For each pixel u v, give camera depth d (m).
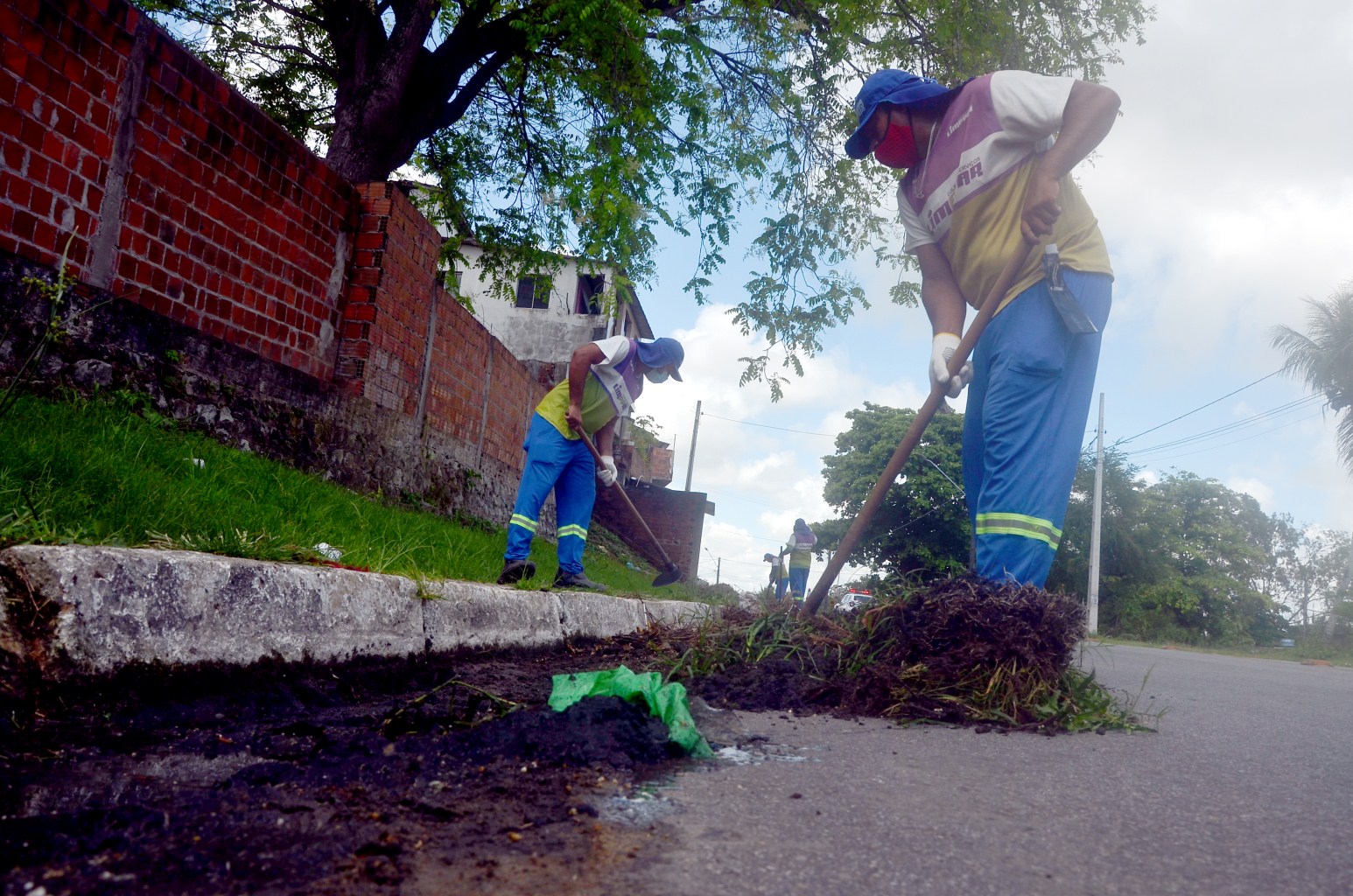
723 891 1.07
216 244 5.18
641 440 20.94
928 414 2.97
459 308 8.52
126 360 4.54
